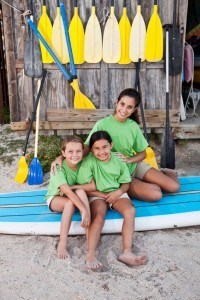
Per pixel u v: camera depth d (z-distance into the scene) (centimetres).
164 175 321
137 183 313
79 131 475
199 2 559
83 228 286
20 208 313
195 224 301
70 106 461
